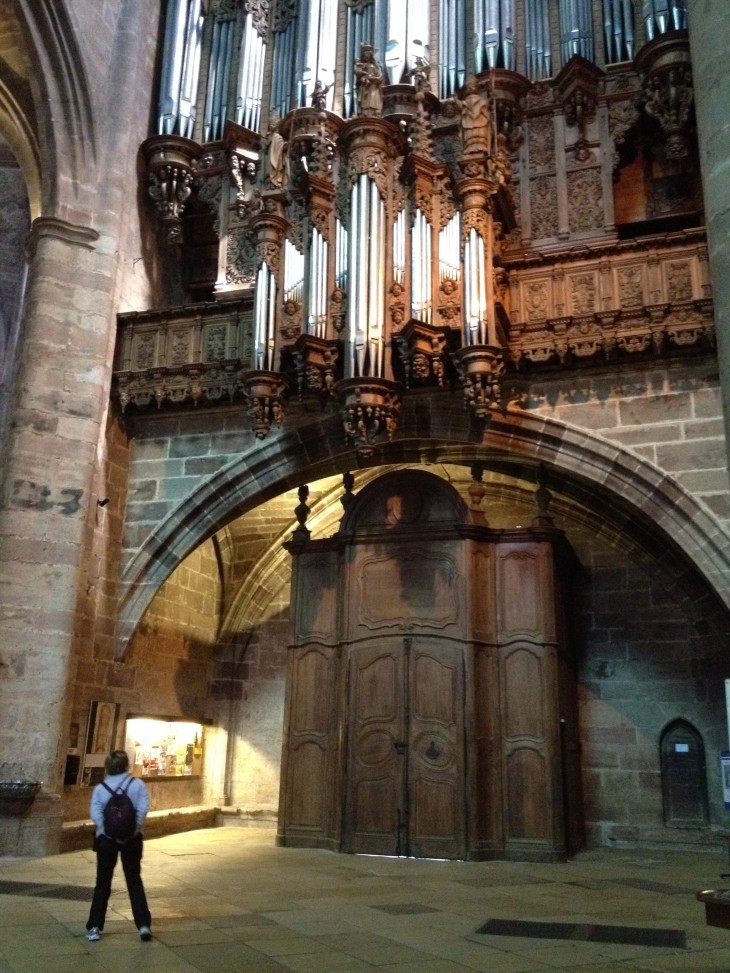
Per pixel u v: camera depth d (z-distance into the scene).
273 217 13.14
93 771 13.37
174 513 14.22
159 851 12.68
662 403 11.91
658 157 15.30
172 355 14.46
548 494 13.72
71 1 14.73
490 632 13.25
